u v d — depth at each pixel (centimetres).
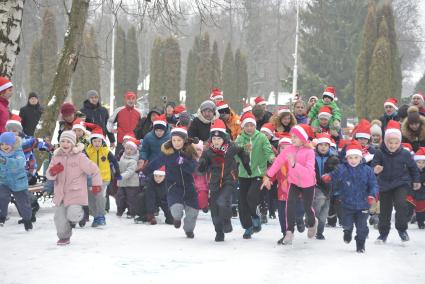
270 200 1293
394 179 974
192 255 795
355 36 5591
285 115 1227
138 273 677
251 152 948
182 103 5225
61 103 1517
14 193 981
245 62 5291
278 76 7669
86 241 902
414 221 1317
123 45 4938
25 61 5325
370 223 1255
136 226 1095
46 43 4147
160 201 1136
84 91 4428
